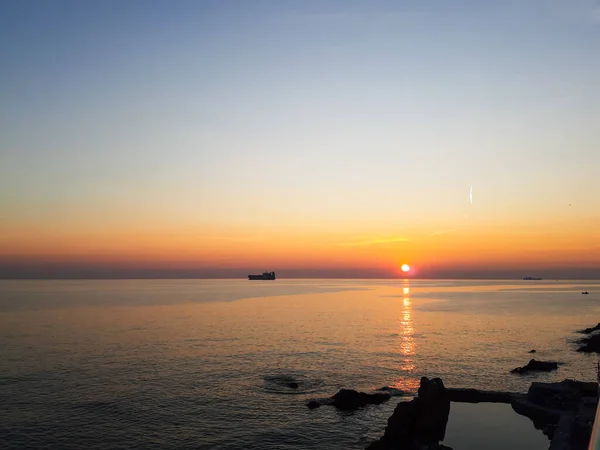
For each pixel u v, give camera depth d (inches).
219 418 1967.3
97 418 1958.7
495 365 3011.8
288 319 5861.2
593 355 3373.5
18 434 1781.5
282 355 3339.1
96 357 3223.4
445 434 1726.1
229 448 1669.5
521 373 2753.4
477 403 2098.9
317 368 2913.4
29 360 3102.9
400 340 4087.1
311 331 4680.1
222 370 2842.0
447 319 5900.6
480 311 7071.9
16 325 4997.5
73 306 7657.5
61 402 2166.6
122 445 1691.7
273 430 1834.4
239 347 3673.7
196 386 2460.6
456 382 2554.1
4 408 2073.1
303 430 1834.4
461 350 3575.3
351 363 3068.4
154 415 2000.5
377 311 7106.3
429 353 3440.0
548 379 2620.6
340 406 2100.1
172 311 6884.8
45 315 6102.4
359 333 4542.3
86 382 2527.1
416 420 1727.4
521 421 1862.7
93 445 1691.7
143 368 2883.9
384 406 2112.5
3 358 3164.4
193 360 3144.7
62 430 1827.0
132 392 2337.6
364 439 1748.3
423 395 1814.7
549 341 4052.7
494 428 1790.1
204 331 4633.4
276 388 2429.9
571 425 1605.6
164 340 4013.3
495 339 4163.4
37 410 2052.2
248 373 2768.2
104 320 5556.1
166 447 1675.7
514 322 5541.3
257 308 7583.7
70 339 4030.5
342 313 6747.1
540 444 1636.3
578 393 1955.0
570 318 6013.8
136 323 5280.5
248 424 1898.4
